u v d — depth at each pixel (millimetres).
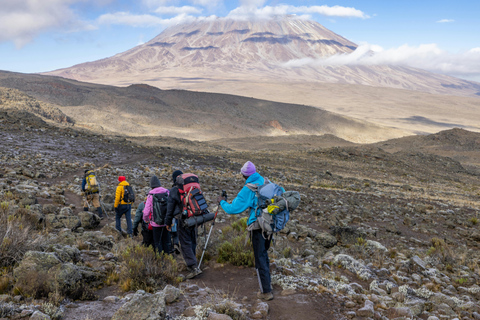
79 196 11867
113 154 24781
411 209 17516
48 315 3477
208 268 5953
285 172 28203
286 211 4762
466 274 7594
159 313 3598
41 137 25844
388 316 4449
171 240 6762
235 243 6480
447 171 47781
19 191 9359
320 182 25031
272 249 7223
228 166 28453
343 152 48062
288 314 4215
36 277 4043
